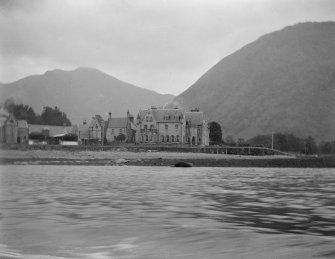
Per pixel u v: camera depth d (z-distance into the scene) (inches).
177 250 673.6
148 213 980.6
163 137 5841.5
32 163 3408.0
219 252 653.9
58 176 2234.3
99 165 3622.0
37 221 869.8
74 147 4175.7
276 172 3115.2
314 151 7716.5
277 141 7829.7
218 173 2812.5
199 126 6067.9
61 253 651.5
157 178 2191.2
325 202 1213.1
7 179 1996.8
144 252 643.5
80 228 805.2
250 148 5580.7
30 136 4763.8
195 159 4212.6
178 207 1086.4
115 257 637.3
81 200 1214.3
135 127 6343.5
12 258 617.9
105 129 6269.7
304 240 725.3
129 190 1525.6
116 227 818.2
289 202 1206.3
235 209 1059.3
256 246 689.0
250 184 1883.6
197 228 812.0
